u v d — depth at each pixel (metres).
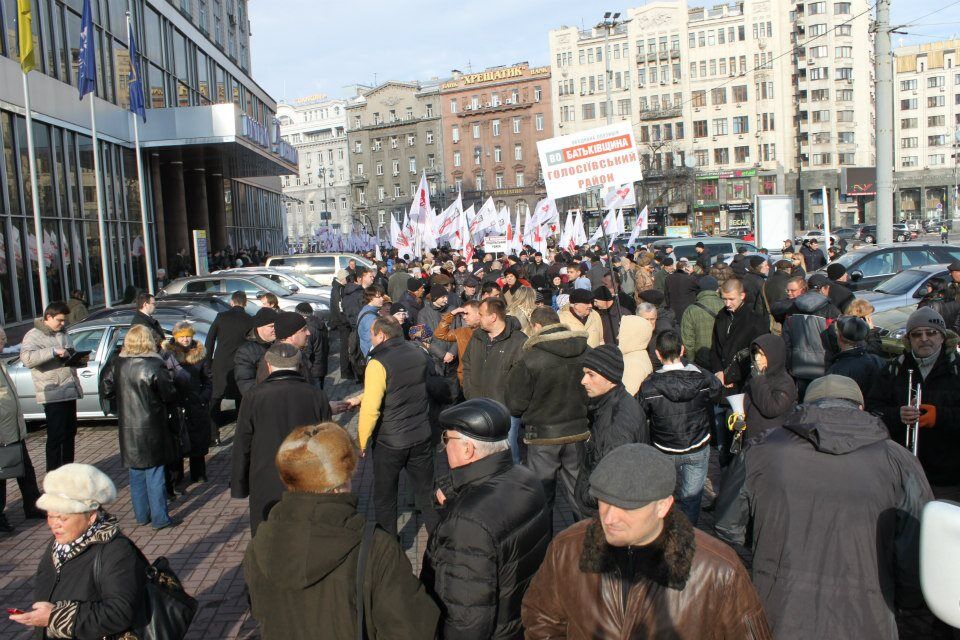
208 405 8.00
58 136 21.39
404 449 5.48
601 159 11.86
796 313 7.19
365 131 107.69
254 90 47.91
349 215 121.19
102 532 3.09
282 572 2.51
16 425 6.57
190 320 11.35
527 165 94.56
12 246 18.44
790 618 3.04
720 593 2.37
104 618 2.93
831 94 78.38
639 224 23.66
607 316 8.38
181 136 27.36
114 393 6.82
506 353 6.38
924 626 4.40
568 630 2.56
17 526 6.77
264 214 53.75
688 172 76.00
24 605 5.20
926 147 103.56
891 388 4.95
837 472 3.09
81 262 22.62
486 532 2.77
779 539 3.13
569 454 5.17
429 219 20.83
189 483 7.96
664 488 2.30
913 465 3.15
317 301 18.31
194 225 37.53
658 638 2.36
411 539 6.19
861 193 73.81
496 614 2.81
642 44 83.94
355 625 2.51
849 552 3.03
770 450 3.28
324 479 2.62
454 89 98.56
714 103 81.38
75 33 22.81
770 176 79.75
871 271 15.80
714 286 10.22
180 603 3.26
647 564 2.41
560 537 2.63
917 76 103.31
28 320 19.08
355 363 11.51
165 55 31.48
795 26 79.00
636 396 6.04
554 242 28.67
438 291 10.05
